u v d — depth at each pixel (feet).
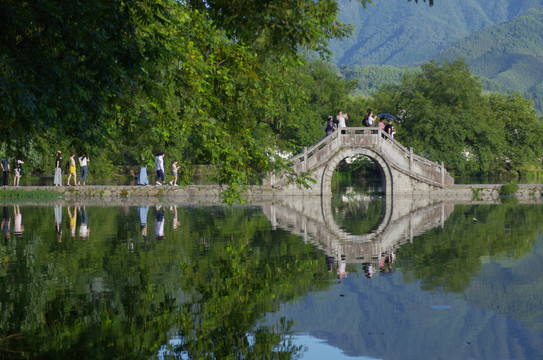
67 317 23.75
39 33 24.11
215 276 31.78
